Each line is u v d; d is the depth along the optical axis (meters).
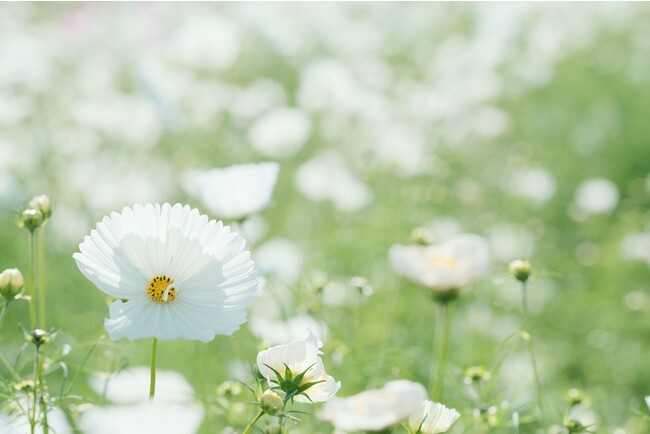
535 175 2.26
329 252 1.79
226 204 1.18
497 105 2.79
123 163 2.16
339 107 2.31
